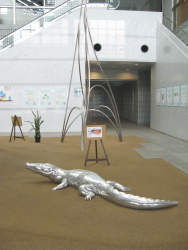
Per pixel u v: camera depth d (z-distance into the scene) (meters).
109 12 12.95
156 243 2.94
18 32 12.82
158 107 13.59
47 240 3.00
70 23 12.80
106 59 13.05
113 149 8.61
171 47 11.57
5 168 6.24
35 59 12.82
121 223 3.40
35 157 7.40
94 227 3.30
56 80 12.95
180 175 5.62
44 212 3.75
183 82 10.43
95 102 25.77
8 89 12.78
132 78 17.88
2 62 12.68
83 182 4.48
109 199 4.09
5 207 3.94
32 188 4.80
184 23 12.87
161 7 16.77
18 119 10.38
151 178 5.40
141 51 13.33
